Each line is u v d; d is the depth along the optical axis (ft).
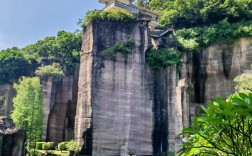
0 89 224.53
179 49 179.83
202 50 182.60
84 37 167.53
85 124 149.07
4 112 214.48
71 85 216.13
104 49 159.02
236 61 173.58
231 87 173.17
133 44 163.32
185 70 177.78
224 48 178.19
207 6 190.70
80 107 156.76
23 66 225.76
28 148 157.69
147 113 158.40
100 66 155.22
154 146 155.94
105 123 149.48
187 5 194.90
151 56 165.58
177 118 157.99
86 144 145.59
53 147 180.24
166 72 165.37
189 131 20.57
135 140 152.56
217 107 18.95
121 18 164.76
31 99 162.30
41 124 164.55
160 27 199.82
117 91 154.92
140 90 159.63
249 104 18.13
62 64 219.82
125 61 159.53
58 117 208.33
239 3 185.06
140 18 172.45
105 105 151.33
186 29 189.88
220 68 177.47
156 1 247.70
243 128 19.29
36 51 238.89
